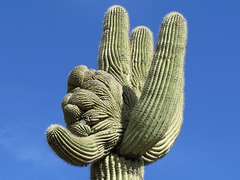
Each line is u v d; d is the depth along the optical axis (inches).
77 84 257.0
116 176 236.4
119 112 249.9
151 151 249.0
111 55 277.9
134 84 279.7
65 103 251.0
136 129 236.4
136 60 293.0
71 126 239.8
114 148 243.3
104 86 250.7
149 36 306.5
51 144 220.5
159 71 242.4
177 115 259.4
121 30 285.9
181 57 246.7
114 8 295.0
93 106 243.4
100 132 238.2
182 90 262.5
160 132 235.1
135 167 241.9
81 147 223.6
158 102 236.2
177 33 252.7
